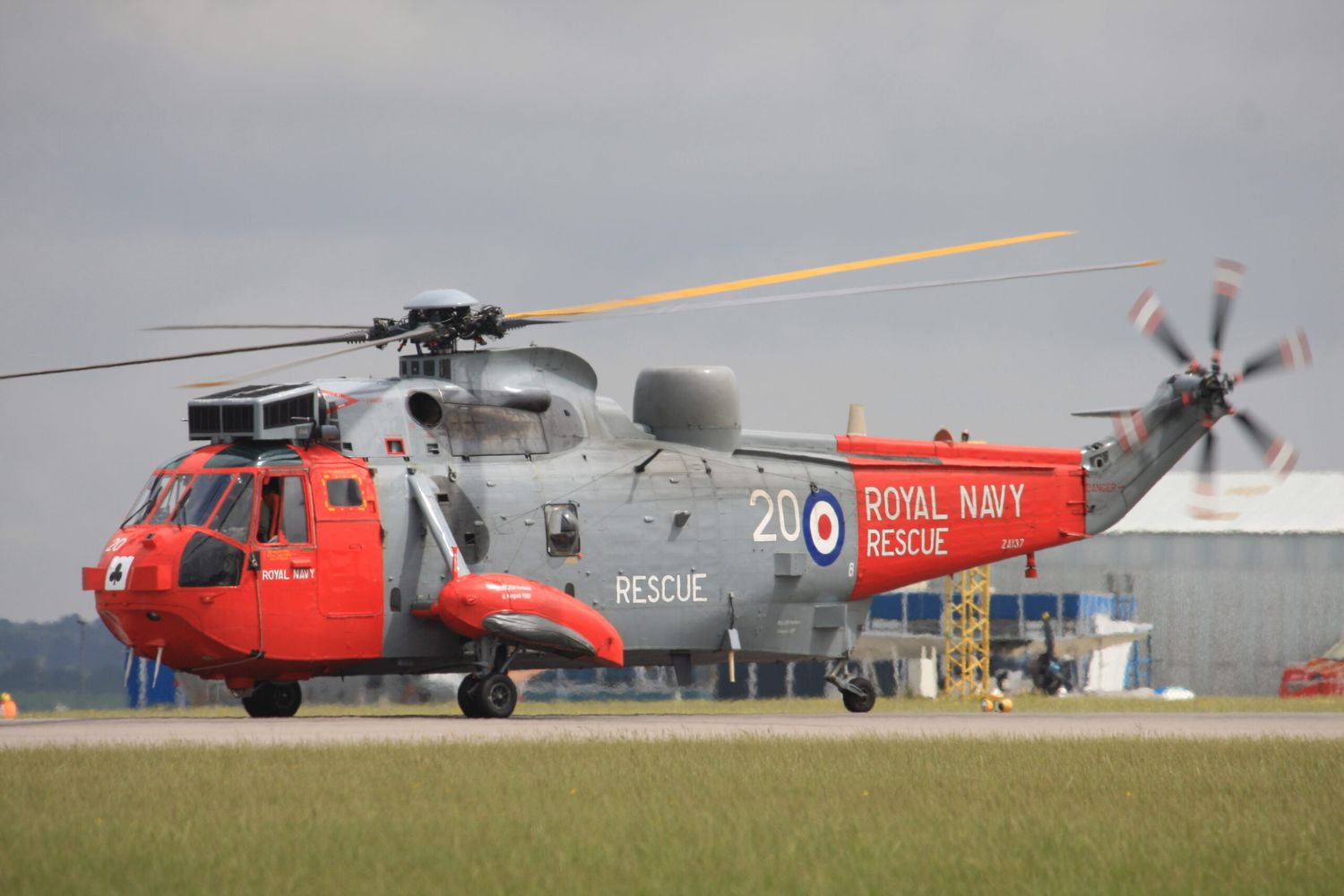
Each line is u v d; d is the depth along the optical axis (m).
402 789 55.25
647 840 46.69
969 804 54.50
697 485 99.56
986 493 109.19
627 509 96.69
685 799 54.12
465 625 87.62
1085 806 54.66
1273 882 42.50
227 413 87.69
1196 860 45.06
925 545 107.31
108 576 85.56
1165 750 71.75
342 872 41.91
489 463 93.12
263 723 87.44
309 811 50.72
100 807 51.22
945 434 112.94
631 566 96.50
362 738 73.19
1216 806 54.94
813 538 103.00
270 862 42.84
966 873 42.72
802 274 93.94
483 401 94.12
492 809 51.62
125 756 63.66
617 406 100.69
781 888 40.62
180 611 84.25
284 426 87.50
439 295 94.00
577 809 51.78
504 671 92.50
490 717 91.62
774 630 102.38
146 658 87.00
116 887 39.84
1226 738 79.38
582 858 43.81
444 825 48.47
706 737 76.19
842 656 105.62
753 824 49.28
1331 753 71.12
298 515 87.12
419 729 80.56
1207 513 114.44
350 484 88.38
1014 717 106.25
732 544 100.00
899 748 71.06
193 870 41.88
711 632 99.81
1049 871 43.16
